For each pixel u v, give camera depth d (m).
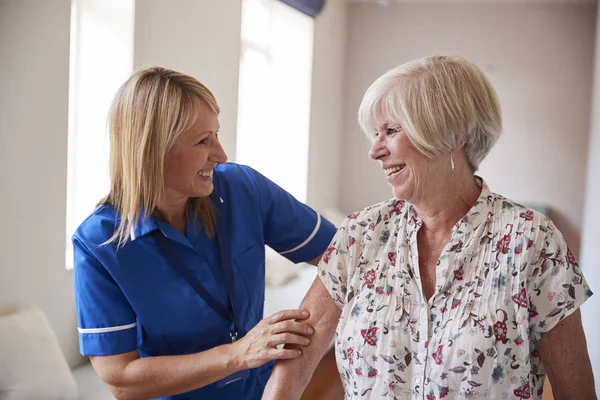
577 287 1.18
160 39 3.30
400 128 1.25
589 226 3.23
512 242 1.21
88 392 2.70
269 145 5.77
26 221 2.66
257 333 1.47
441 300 1.24
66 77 2.78
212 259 1.70
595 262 2.75
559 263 1.19
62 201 2.84
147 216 1.57
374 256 1.36
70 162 3.19
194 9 3.61
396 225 1.36
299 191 5.73
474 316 1.20
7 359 2.40
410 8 6.50
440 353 1.21
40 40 2.62
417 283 1.27
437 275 1.24
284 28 5.64
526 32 6.21
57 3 2.70
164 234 1.59
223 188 1.78
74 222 3.22
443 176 1.26
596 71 3.72
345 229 1.42
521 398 1.18
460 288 1.23
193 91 1.52
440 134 1.21
